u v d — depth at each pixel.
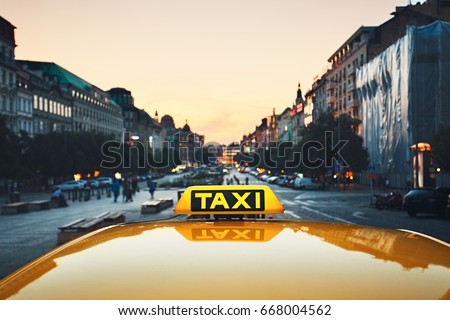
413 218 23.58
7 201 44.97
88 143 77.19
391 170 55.00
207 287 1.20
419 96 47.69
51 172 64.62
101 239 1.84
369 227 2.08
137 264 1.42
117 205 34.38
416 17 67.75
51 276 1.40
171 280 1.25
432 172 47.28
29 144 63.38
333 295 1.17
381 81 57.53
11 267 10.62
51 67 105.00
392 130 54.19
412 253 1.56
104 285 1.26
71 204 36.25
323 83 103.81
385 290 1.21
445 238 15.73
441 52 46.88
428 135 47.47
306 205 32.97
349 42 85.00
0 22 69.44
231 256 1.46
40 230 18.58
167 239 1.72
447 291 1.22
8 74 71.25
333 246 1.60
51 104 91.56
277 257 1.45
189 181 71.50
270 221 2.12
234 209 2.19
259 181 95.69
